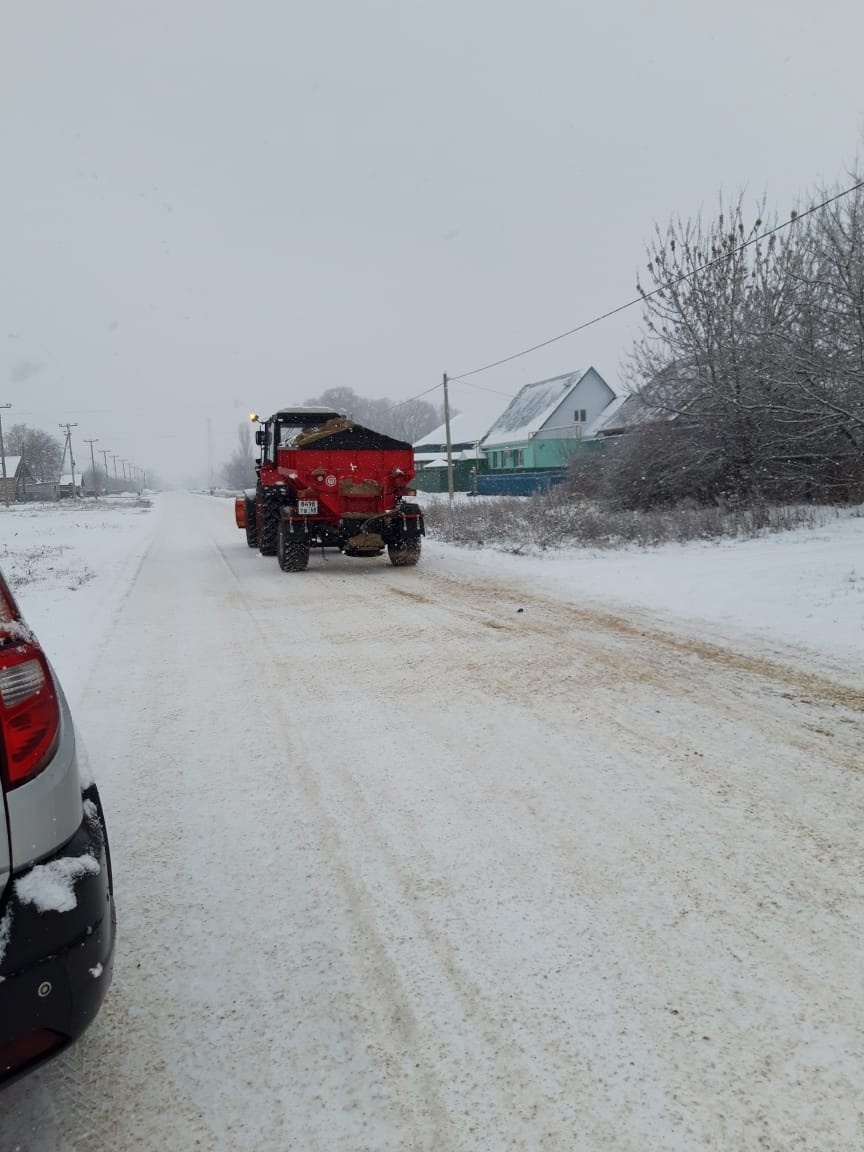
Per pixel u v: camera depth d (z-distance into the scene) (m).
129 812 3.87
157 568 13.97
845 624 6.92
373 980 2.59
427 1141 1.99
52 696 1.99
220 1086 2.19
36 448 116.62
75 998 1.85
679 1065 2.18
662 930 2.78
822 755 4.24
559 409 47.22
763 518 14.00
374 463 12.36
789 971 2.54
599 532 14.66
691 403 16.78
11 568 14.67
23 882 1.84
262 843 3.53
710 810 3.66
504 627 7.71
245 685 5.99
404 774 4.21
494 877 3.17
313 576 11.99
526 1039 2.31
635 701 5.25
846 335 13.84
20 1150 2.00
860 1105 2.03
